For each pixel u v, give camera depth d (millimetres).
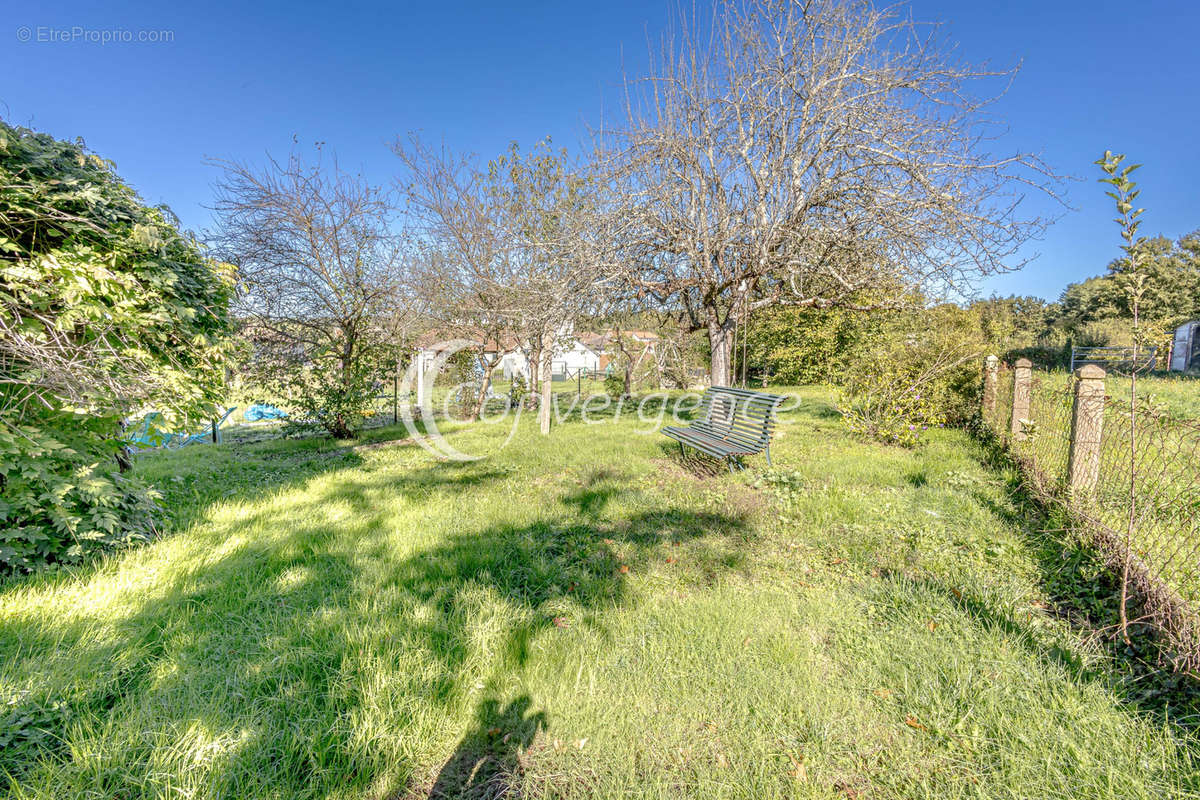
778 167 6965
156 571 3115
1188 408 7344
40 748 1703
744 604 2764
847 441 7418
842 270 7512
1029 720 1864
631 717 1943
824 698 2020
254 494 5094
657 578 3160
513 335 11727
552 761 1772
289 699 1993
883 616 2643
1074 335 19453
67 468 3365
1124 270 2408
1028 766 1670
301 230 9703
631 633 2502
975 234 6238
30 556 3086
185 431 4133
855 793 1628
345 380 9594
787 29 7102
